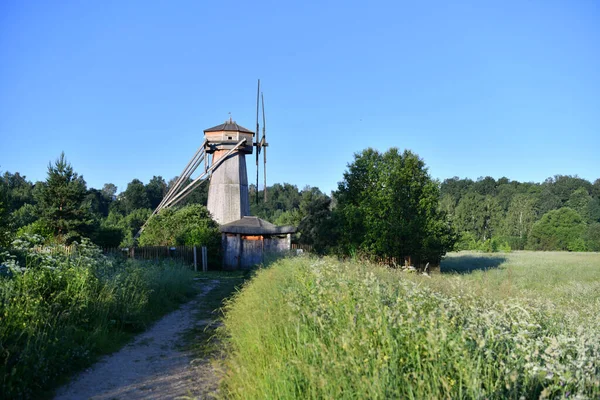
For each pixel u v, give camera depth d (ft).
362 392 13.26
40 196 123.24
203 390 22.59
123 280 42.32
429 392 12.88
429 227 88.79
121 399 21.99
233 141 145.89
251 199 351.05
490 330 15.75
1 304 25.63
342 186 98.22
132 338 34.45
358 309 18.16
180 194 148.46
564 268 106.63
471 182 394.93
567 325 22.79
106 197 333.62
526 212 280.92
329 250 93.71
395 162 94.07
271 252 95.81
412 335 15.69
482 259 154.40
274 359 19.15
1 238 75.05
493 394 13.07
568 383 13.39
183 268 68.18
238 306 35.65
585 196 293.23
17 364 21.94
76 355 26.76
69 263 36.63
